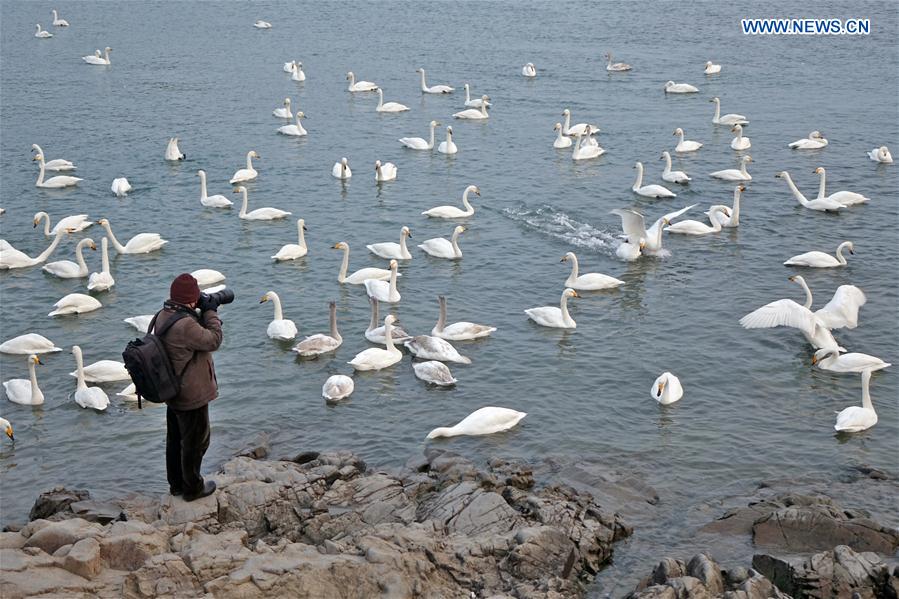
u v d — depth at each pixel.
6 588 15.06
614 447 27.38
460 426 27.95
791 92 78.44
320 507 21.28
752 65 90.38
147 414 29.61
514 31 113.19
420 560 18.14
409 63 94.12
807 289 36.38
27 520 23.80
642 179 54.62
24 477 26.05
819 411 29.58
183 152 62.06
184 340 16.58
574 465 25.89
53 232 47.00
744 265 42.22
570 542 19.84
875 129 66.00
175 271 42.12
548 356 33.44
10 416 29.55
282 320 35.03
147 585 15.73
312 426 28.73
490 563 19.03
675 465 26.39
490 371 32.34
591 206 50.78
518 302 38.47
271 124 70.19
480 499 21.73
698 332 35.31
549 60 94.69
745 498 24.45
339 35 111.19
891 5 127.88
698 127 68.06
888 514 23.47
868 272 41.06
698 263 42.56
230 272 41.91
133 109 74.19
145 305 38.50
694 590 18.06
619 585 20.20
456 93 80.81
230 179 55.84
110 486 25.48
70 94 79.06
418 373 31.61
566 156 61.00
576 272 39.50
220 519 19.48
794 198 51.84
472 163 59.62
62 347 34.53
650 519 23.31
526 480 24.73
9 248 43.22
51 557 16.12
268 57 97.50
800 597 19.30
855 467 26.22
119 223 48.69
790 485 25.14
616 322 36.34
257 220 48.94
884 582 19.34
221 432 28.25
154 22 120.94
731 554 21.42
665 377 30.20
